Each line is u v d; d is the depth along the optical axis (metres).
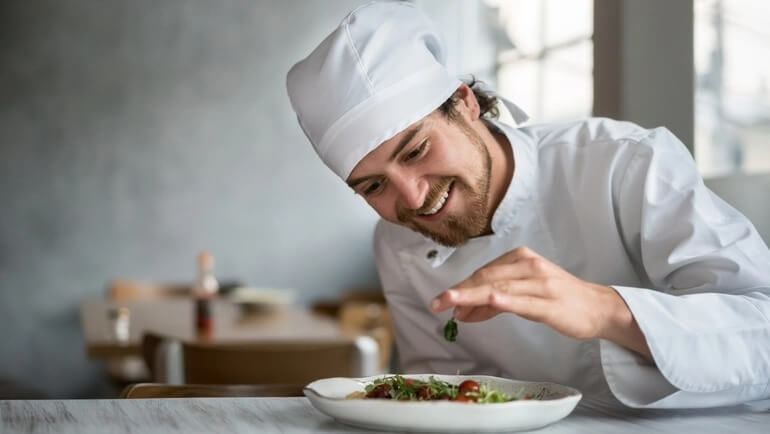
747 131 2.32
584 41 5.08
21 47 6.33
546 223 1.68
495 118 1.79
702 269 1.41
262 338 3.32
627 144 1.60
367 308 4.97
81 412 1.27
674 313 1.22
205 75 6.52
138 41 6.46
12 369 6.34
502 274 1.16
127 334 3.49
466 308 1.20
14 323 6.34
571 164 1.66
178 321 3.93
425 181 1.49
